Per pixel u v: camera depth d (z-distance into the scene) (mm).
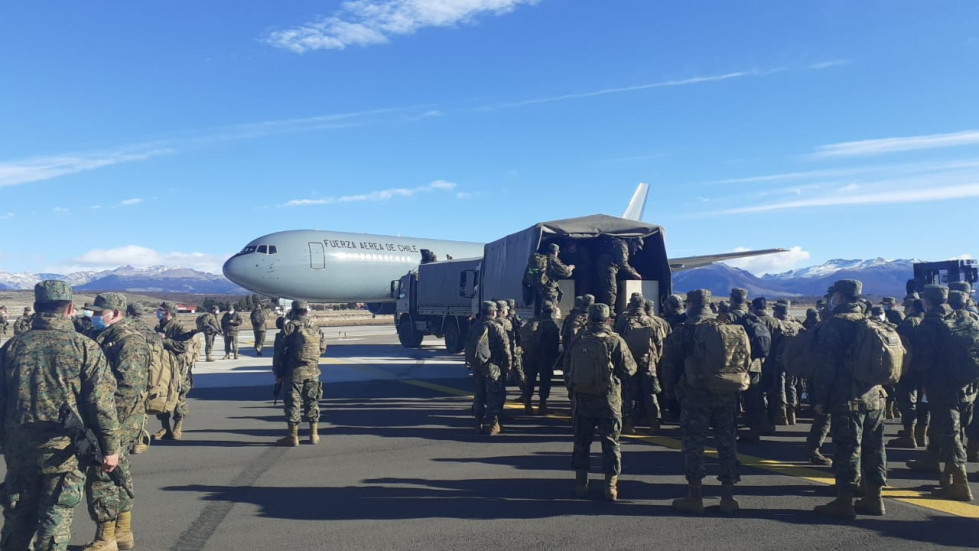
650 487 6918
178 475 7438
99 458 4316
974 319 6348
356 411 11875
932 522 5727
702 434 6027
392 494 6668
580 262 14492
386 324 51500
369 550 5102
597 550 5074
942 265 11914
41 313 4270
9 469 4172
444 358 22500
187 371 9555
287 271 34969
